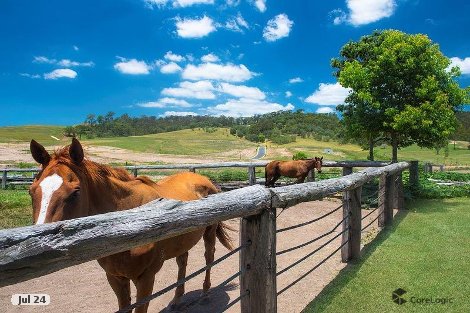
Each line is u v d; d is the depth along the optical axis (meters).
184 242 3.70
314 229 7.73
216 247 6.62
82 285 4.79
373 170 6.71
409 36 10.05
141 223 1.95
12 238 1.41
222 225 4.71
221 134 151.62
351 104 11.29
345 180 5.11
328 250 6.08
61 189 2.38
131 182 3.31
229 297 4.36
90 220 1.73
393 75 10.12
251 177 11.67
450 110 9.80
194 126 188.50
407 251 5.71
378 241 6.35
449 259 5.29
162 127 191.38
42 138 99.69
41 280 4.95
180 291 4.17
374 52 10.68
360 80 10.20
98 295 4.47
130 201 3.16
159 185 3.82
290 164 11.55
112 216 1.86
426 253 5.59
